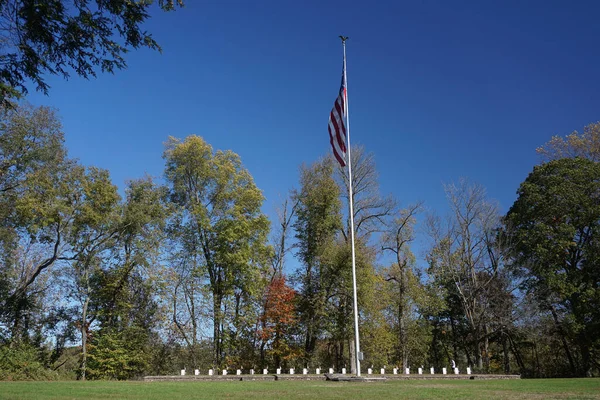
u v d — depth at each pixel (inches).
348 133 890.7
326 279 1587.1
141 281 1512.1
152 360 1519.4
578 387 663.8
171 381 923.4
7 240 1268.5
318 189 1614.2
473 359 2047.2
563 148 1770.4
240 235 1537.9
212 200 1627.7
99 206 1425.9
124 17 444.8
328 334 1568.7
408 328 1699.1
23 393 526.3
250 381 924.0
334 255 1509.6
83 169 1413.6
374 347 1641.2
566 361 1839.3
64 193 1343.5
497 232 1676.9
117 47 457.4
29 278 1481.3
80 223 1409.9
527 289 1605.6
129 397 486.0
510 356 2128.4
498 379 1000.2
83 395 508.7
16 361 1167.0
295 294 1617.9
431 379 996.6
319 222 1609.3
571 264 1589.6
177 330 1488.7
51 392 545.3
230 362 1513.3
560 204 1533.0
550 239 1531.7
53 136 1318.9
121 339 1429.6
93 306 1533.0
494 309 1539.1
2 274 1355.8
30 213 1237.7
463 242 1651.1
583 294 1455.5
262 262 1638.8
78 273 1446.9
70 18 425.4
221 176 1601.9
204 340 1533.0
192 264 1525.6
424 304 1659.7
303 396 508.1
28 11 402.3
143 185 1536.7
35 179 1254.3
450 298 1963.6
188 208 1593.3
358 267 1487.5
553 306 1595.7
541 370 1921.8
